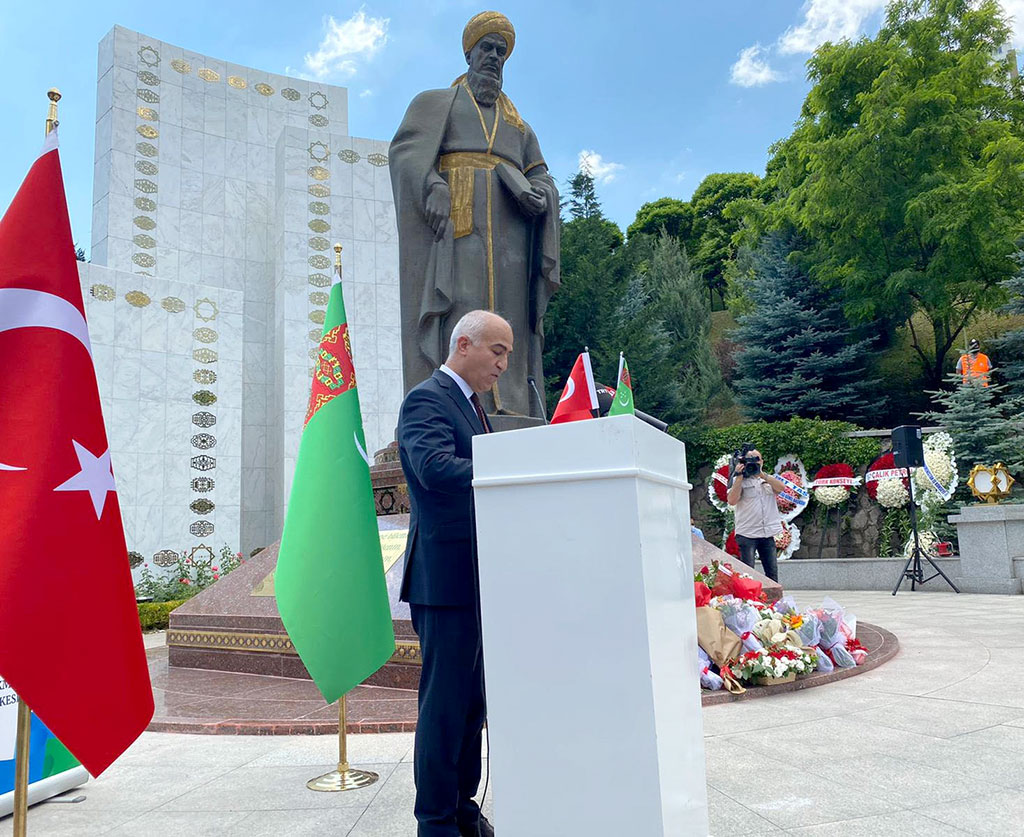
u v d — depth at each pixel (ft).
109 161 60.80
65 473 7.54
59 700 7.16
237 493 54.80
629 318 75.92
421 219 24.34
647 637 5.27
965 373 54.65
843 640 18.01
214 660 21.88
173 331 53.67
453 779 7.73
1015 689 15.24
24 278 7.75
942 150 75.72
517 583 5.74
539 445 5.76
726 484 52.31
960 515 39.19
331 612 11.55
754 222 91.97
